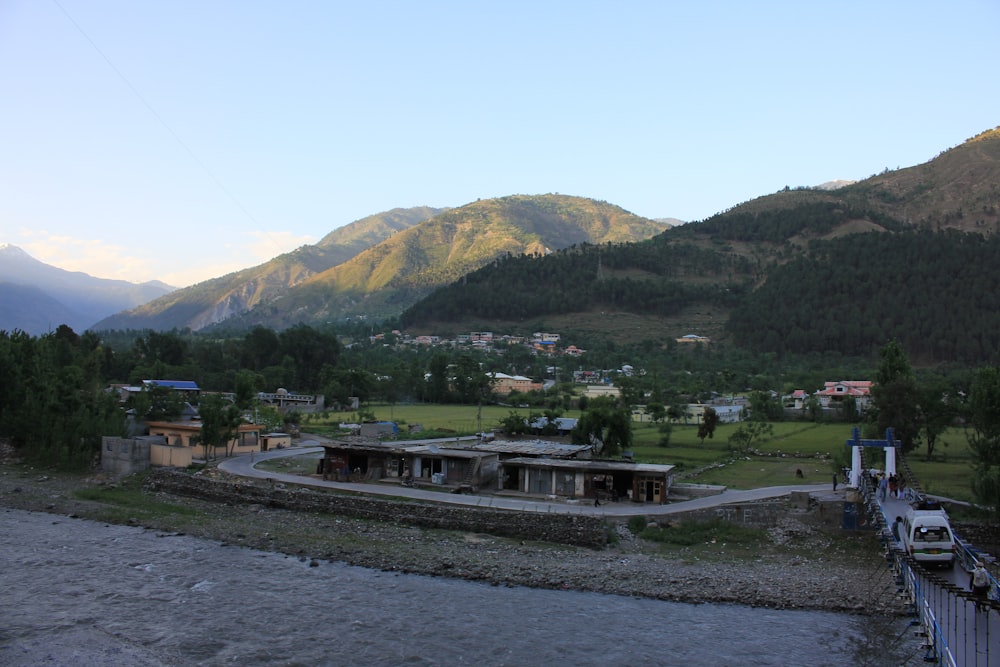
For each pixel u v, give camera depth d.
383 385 173.38
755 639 36.66
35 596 41.38
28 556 49.09
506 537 55.00
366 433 108.31
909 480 58.28
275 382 169.50
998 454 57.53
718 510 56.12
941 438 97.94
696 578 45.41
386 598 42.00
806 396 156.00
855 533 52.44
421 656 34.12
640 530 54.56
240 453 88.88
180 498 68.25
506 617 39.25
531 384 197.88
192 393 134.25
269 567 47.78
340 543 52.69
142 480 74.19
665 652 35.00
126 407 102.81
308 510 62.31
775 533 53.59
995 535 51.03
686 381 190.12
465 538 54.69
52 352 113.56
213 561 48.91
